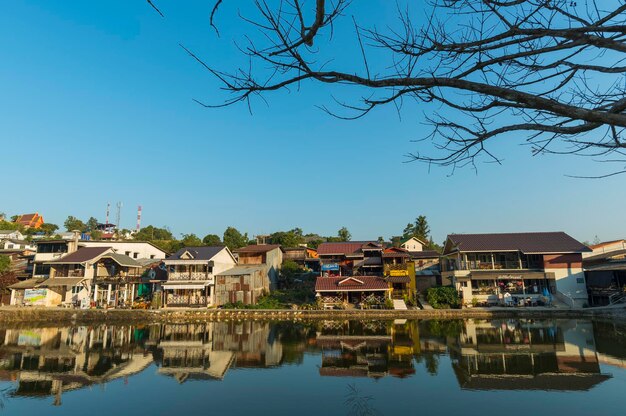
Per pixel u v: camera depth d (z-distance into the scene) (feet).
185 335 77.87
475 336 69.82
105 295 117.91
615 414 33.58
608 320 85.87
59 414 36.04
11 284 116.98
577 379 43.21
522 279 106.01
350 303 112.06
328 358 55.47
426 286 131.34
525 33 7.74
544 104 7.11
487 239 117.70
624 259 102.63
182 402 38.50
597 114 6.58
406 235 222.48
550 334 69.82
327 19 7.37
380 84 8.34
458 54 8.56
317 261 161.79
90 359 57.57
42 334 80.59
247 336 75.72
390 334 74.59
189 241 196.34
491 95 7.57
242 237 202.69
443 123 9.92
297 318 101.40
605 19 7.34
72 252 122.62
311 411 35.50
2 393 42.06
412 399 37.96
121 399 39.70
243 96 8.58
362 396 39.06
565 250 105.29
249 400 38.73
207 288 117.39
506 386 41.42
